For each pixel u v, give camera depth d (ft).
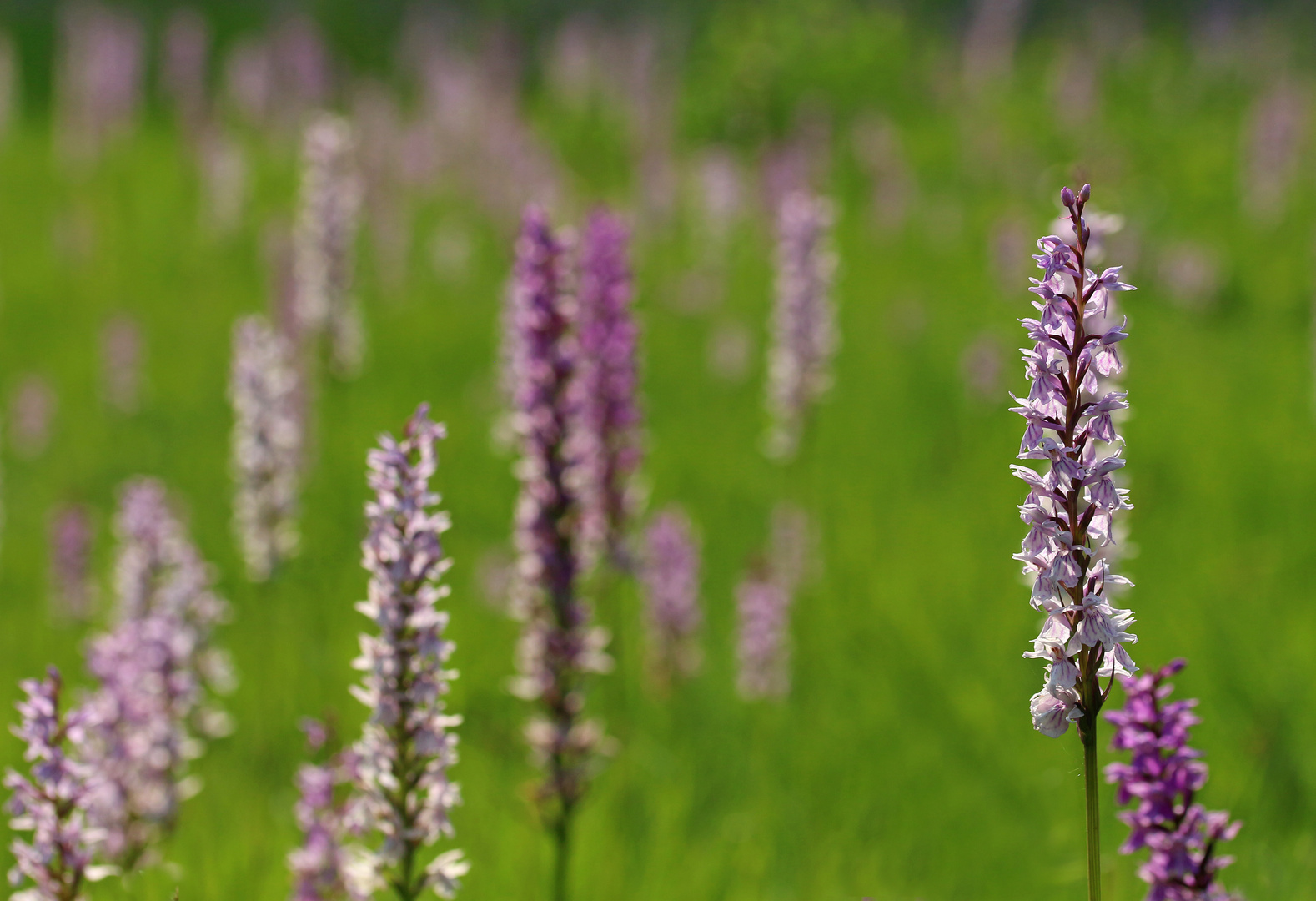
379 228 76.84
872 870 21.54
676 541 29.01
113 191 103.55
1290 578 32.50
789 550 33.09
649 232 86.02
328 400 46.88
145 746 17.70
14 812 12.39
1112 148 97.76
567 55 136.36
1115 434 10.41
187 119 111.45
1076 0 180.34
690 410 56.03
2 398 59.31
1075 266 10.36
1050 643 10.59
